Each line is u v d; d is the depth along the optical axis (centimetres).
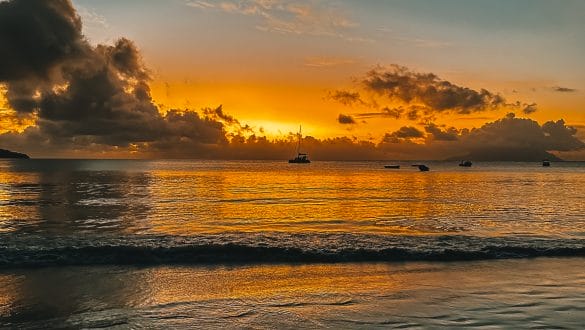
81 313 1045
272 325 973
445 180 8325
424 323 980
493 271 1459
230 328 955
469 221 2842
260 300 1151
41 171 11456
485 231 2416
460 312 1053
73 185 6131
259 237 1986
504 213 3288
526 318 1009
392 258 1628
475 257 1642
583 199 4444
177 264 1524
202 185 6334
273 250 1662
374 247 1736
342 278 1373
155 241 1838
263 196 4622
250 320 1004
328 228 2533
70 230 2367
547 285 1290
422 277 1384
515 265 1541
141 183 6688
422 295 1192
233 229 2473
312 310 1071
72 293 1197
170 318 1015
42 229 2398
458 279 1359
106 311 1059
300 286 1286
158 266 1497
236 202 3978
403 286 1283
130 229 2423
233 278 1366
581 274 1420
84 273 1400
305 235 2072
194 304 1116
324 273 1434
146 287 1262
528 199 4431
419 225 2664
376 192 5291
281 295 1195
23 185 6072
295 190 5512
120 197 4372
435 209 3534
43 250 1606
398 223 2752
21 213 3098
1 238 1948
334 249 1691
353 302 1134
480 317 1016
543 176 10394
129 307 1089
